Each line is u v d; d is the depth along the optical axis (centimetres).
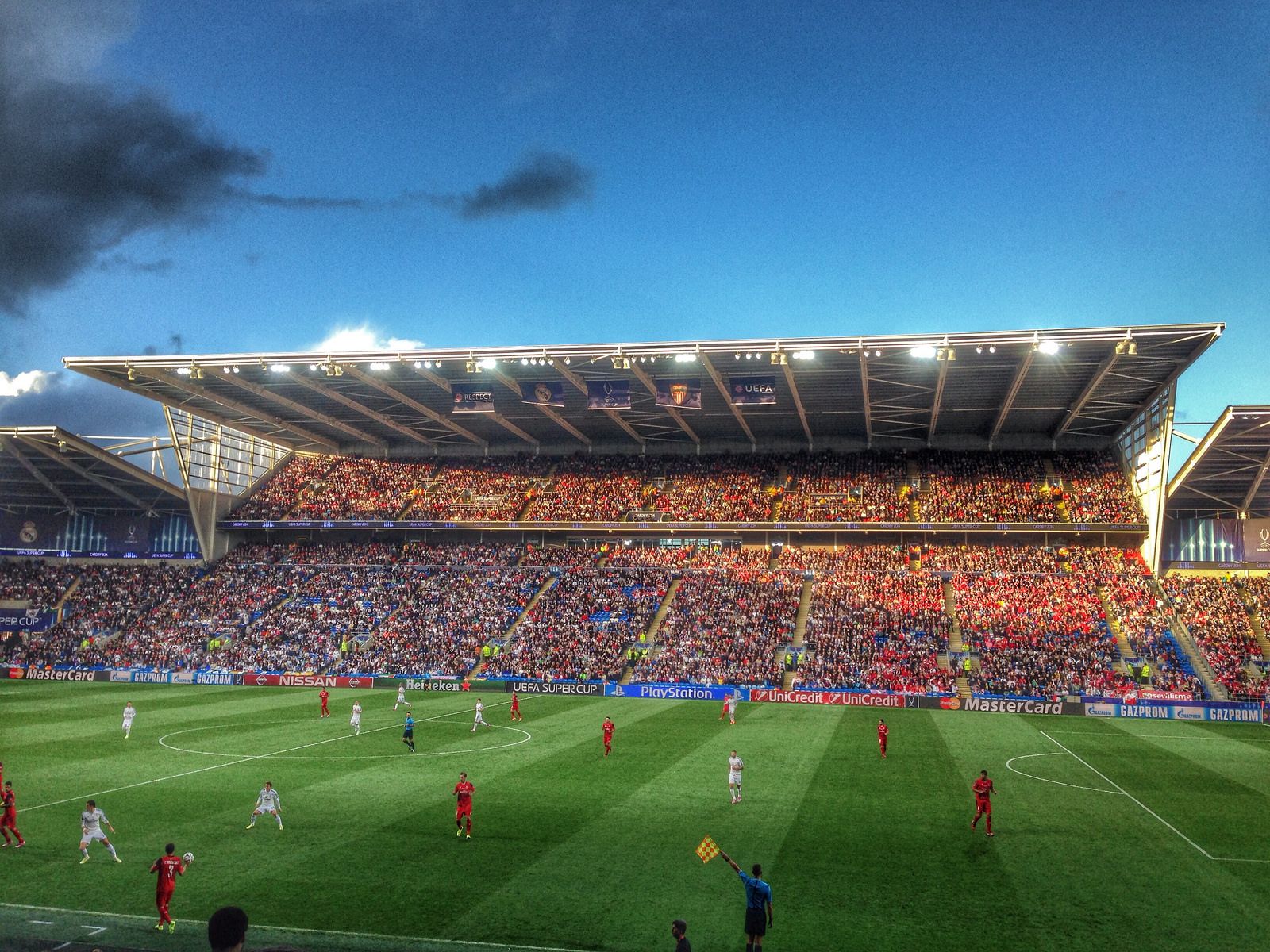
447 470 9606
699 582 8038
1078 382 7000
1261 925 2109
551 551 8850
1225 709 5566
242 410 8200
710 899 2264
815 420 8494
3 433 7538
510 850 2667
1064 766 4016
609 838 2794
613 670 6931
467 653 7375
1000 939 2022
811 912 2172
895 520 8100
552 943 1978
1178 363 6391
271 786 3216
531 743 4512
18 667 7569
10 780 3578
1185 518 7644
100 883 2370
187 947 1905
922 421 8419
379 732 4816
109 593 8675
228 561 9106
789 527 8256
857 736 4775
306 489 9531
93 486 8681
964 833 2875
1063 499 8019
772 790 3453
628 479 9188
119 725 4975
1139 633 6781
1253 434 6372
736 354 6366
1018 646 6750
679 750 4303
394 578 8619
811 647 6994
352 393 7856
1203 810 3203
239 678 7200
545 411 8388
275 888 2334
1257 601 7019
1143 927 2091
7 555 9106
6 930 2016
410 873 2453
